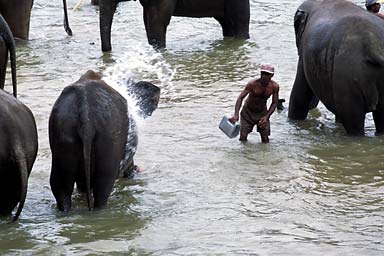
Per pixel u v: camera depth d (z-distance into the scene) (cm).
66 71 2284
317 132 1755
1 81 1855
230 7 2775
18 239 1196
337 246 1157
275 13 3225
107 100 1310
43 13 3297
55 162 1289
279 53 2542
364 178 1459
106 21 2548
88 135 1259
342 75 1669
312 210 1301
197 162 1544
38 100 1967
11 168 1237
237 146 1645
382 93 1673
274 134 1741
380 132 1725
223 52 2566
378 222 1248
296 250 1144
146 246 1166
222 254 1134
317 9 1827
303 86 1825
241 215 1282
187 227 1237
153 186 1419
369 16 1712
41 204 1345
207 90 2075
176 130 1745
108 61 2427
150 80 2188
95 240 1191
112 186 1315
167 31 2959
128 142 1376
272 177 1460
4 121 1224
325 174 1479
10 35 1761
